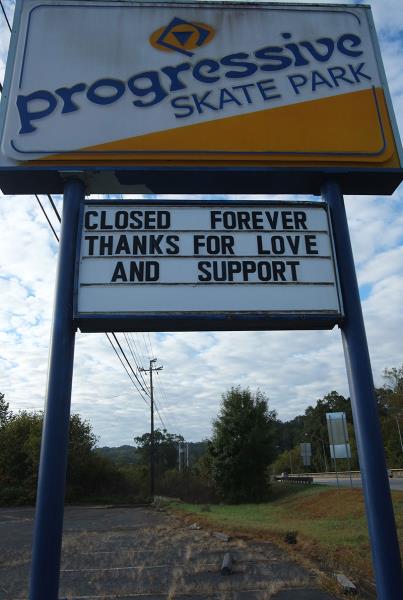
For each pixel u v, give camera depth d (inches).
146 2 245.6
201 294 199.6
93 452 1729.8
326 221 215.3
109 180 223.0
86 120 222.2
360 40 246.4
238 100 230.5
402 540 381.1
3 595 305.9
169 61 234.8
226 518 762.2
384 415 2583.7
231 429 1368.1
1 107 221.1
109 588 309.7
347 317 200.8
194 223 209.5
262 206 214.7
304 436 3513.8
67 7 241.8
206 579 327.6
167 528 649.6
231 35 242.1
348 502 786.8
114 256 202.2
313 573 328.2
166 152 219.9
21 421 1638.8
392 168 223.9
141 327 204.1
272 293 201.9
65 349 188.9
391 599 163.6
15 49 231.8
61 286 196.5
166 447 3206.2
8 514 1131.3
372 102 234.5
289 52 241.0
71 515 1018.7
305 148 224.8
